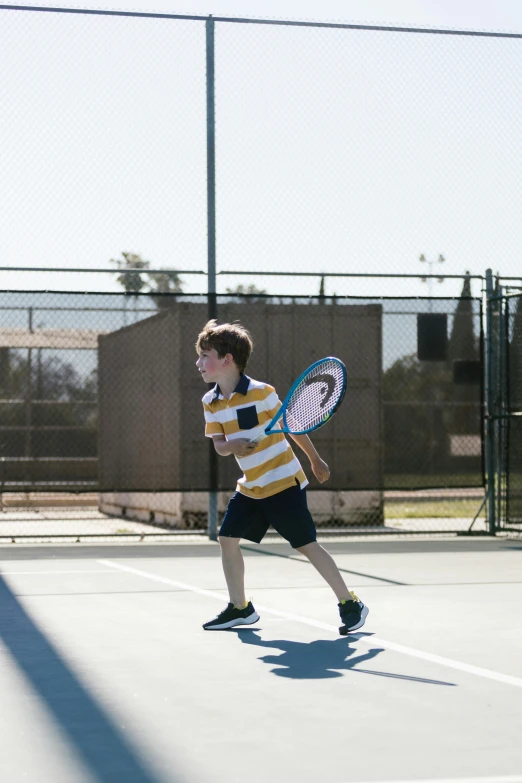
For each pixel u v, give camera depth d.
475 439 12.33
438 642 5.70
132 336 13.56
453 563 9.45
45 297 11.37
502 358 12.06
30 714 4.21
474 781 3.38
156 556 10.22
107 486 12.89
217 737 3.88
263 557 10.04
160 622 6.35
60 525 14.42
